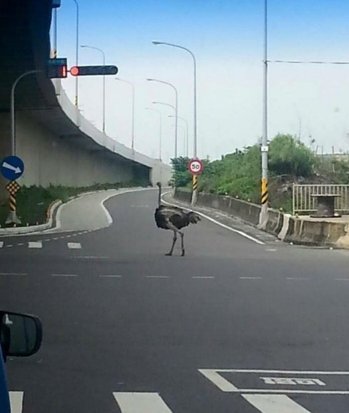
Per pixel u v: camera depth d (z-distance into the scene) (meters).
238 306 16.31
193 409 8.66
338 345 12.59
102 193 83.88
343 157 55.97
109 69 33.84
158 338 12.97
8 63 35.88
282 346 12.45
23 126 58.56
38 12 24.95
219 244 30.86
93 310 15.60
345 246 29.73
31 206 48.31
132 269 22.39
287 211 41.12
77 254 26.41
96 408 8.65
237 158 70.00
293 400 9.17
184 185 76.44
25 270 21.94
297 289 18.88
